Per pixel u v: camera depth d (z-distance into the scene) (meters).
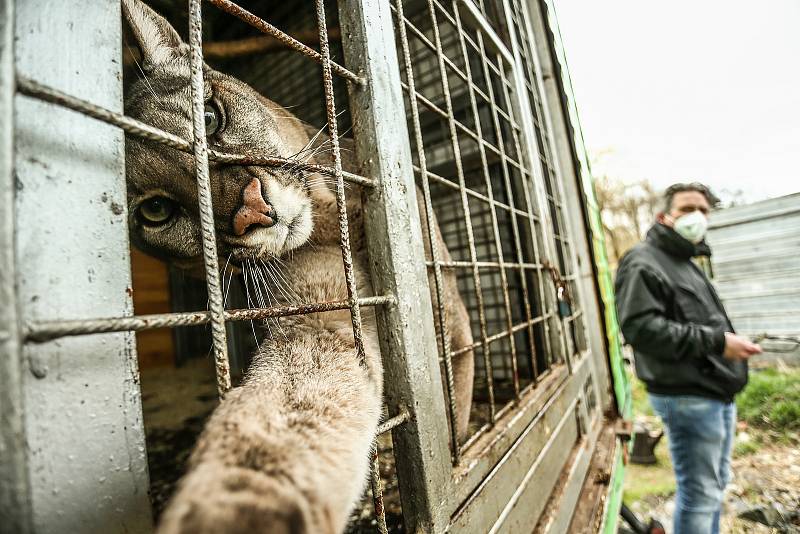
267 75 4.29
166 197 1.67
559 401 2.11
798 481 4.09
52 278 0.55
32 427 0.51
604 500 2.10
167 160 1.57
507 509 1.39
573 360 2.66
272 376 1.01
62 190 0.57
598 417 2.95
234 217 1.51
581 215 3.47
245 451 0.65
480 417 2.81
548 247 2.43
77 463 0.55
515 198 2.83
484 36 2.22
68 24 0.61
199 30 0.69
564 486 1.89
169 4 3.26
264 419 0.78
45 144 0.56
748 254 8.52
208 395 4.91
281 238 1.58
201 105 0.68
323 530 0.61
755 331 8.41
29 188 0.54
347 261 0.95
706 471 2.74
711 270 8.99
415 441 1.04
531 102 3.03
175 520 0.51
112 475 0.58
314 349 1.20
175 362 6.81
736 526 3.58
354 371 1.04
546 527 1.59
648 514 3.78
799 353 7.86
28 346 0.52
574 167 3.49
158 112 1.58
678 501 2.90
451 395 1.25
